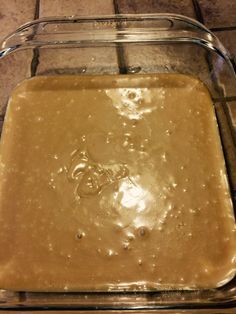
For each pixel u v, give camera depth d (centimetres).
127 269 22
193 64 28
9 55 28
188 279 21
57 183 24
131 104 27
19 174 25
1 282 21
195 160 25
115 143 26
